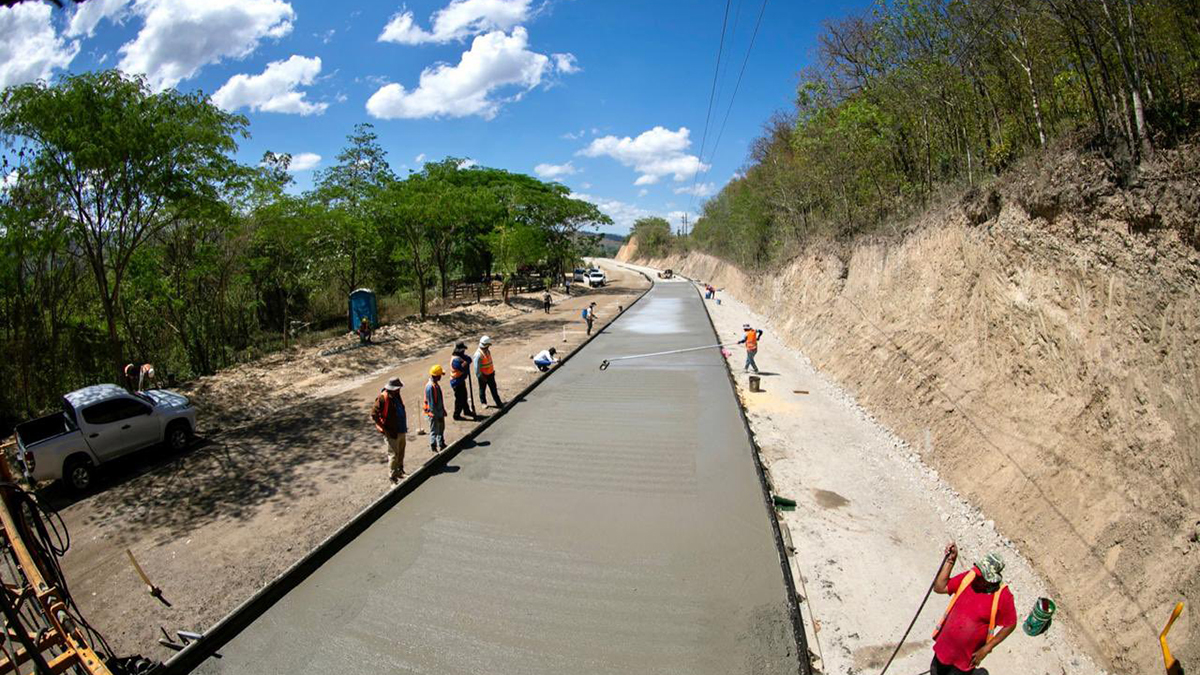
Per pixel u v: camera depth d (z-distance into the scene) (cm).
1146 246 762
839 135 2291
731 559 740
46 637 430
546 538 805
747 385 1798
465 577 715
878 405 1462
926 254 1491
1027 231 1030
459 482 1009
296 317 3275
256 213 2359
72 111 1384
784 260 3309
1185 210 700
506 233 4359
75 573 798
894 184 2167
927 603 714
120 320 1972
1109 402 784
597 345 2433
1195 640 537
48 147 1404
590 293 5262
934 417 1204
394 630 620
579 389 1653
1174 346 697
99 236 1541
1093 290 858
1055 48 1166
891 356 1510
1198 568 581
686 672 547
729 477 1002
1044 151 1080
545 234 5478
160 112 1544
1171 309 710
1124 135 870
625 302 4275
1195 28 849
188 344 2270
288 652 591
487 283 4906
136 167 1512
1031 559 793
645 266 10669
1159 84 907
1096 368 822
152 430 1204
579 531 823
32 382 1577
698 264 7331
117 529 925
